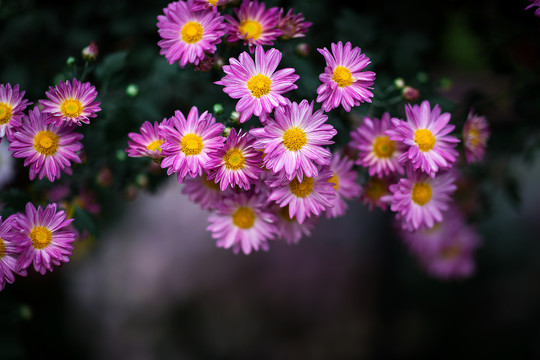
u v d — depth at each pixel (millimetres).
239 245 546
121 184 629
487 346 1071
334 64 511
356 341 978
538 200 1051
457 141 531
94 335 945
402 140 518
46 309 950
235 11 526
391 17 686
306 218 550
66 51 697
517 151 676
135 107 623
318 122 504
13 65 680
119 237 959
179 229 957
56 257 519
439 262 761
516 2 646
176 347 945
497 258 1079
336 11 670
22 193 552
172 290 948
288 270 958
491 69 681
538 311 1064
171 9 523
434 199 547
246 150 501
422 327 1045
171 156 501
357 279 969
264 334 956
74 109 511
